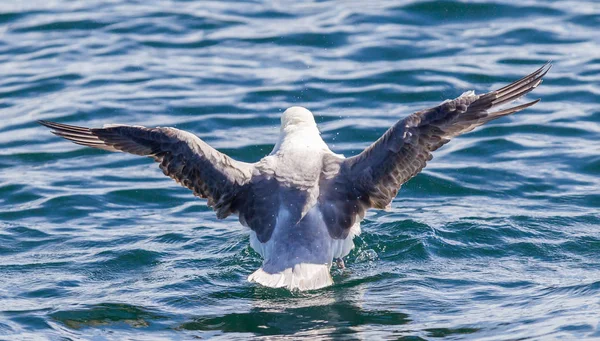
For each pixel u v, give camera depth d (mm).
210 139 19188
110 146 13242
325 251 12938
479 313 11836
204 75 21984
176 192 17203
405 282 13016
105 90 21406
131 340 11477
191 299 12719
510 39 23156
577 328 11094
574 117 19547
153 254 14438
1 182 17562
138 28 24641
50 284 13305
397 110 20094
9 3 26438
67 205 16578
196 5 26141
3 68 22766
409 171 12852
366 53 22719
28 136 19594
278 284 12469
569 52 22344
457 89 20766
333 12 25172
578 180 16906
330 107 20328
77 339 11516
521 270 13289
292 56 22828
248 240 14867
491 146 18500
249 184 13273
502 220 15023
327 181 13242
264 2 26250
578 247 13984
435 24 24141
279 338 11414
